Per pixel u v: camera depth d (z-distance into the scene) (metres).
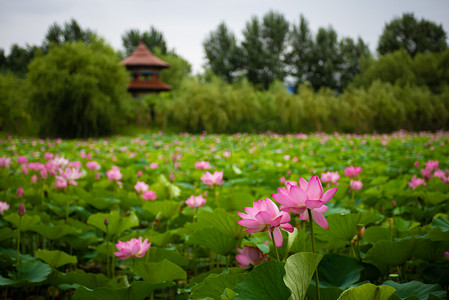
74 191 4.49
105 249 2.78
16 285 2.23
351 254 2.51
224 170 5.87
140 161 7.63
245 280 1.37
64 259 2.48
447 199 3.58
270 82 53.88
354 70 57.84
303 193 1.35
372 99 31.84
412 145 13.10
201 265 3.12
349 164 7.43
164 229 3.45
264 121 28.91
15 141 15.72
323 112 29.14
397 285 1.66
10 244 3.47
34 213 3.38
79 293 1.72
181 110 26.50
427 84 46.47
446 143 13.95
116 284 1.94
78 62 23.19
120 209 4.31
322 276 1.88
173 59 50.94
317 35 56.09
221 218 2.26
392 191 4.11
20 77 50.56
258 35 54.38
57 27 53.62
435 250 2.20
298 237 2.02
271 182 5.02
